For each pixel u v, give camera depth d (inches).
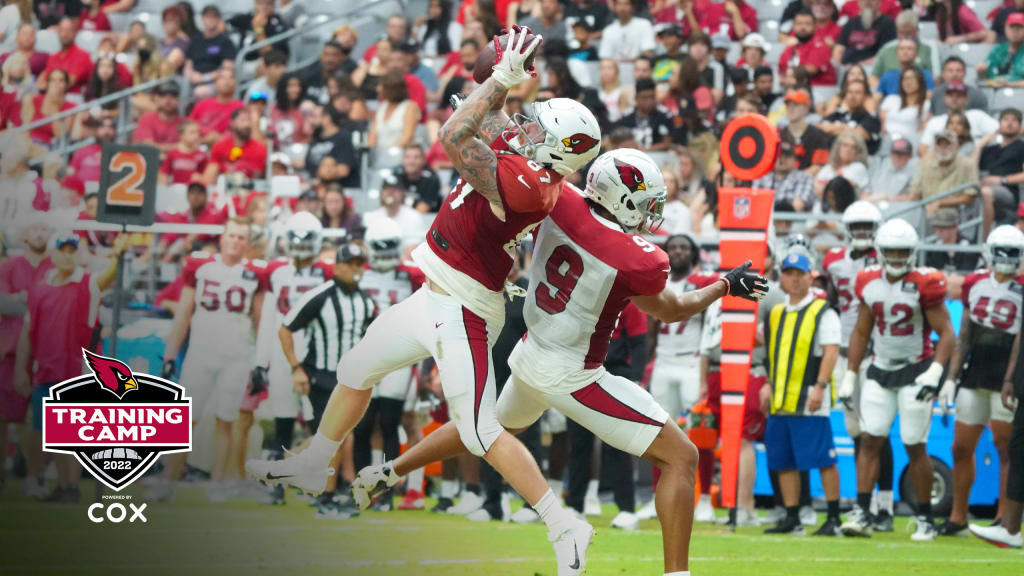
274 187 1424.7
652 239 1365.7
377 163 1708.9
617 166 574.9
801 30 1743.4
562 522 551.8
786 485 1042.1
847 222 1138.7
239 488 1173.1
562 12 1855.3
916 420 1024.9
